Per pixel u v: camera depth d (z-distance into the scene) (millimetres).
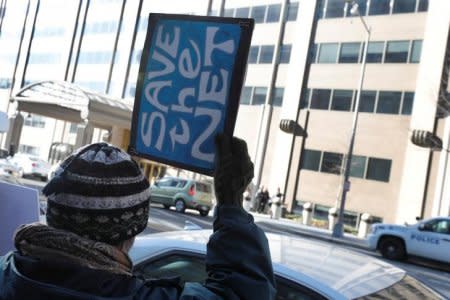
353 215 30719
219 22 1791
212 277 1392
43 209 3305
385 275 3146
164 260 3250
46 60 53406
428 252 15992
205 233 3695
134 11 45438
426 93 29000
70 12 51375
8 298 1236
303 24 34750
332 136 32406
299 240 3680
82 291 1220
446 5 29156
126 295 1266
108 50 47188
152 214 19875
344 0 33188
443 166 28047
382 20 31469
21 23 56906
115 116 28891
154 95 1872
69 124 47969
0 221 2637
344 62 32719
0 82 58219
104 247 1280
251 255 1388
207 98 1776
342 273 2955
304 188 33094
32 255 1277
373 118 30906
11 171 28766
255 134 36250
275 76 36125
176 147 1808
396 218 29172
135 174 1348
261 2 37688
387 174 29953
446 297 3230
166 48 1870
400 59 30531
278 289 2758
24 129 51938
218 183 1495
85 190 1267
